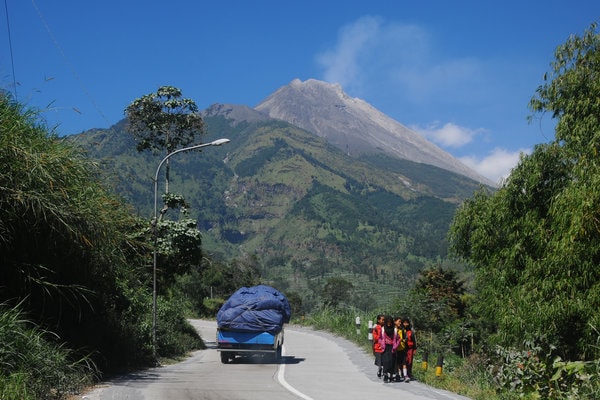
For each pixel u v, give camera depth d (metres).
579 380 11.11
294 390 13.15
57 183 12.71
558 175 18.98
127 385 13.18
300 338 36.22
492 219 20.86
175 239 28.75
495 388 12.91
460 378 15.39
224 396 11.80
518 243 19.30
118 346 16.91
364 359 22.97
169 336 24.83
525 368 11.94
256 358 23.44
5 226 12.25
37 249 13.09
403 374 15.30
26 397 9.22
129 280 19.64
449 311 33.28
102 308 16.41
